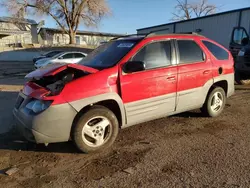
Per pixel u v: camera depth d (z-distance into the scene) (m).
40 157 3.71
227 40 18.50
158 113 4.40
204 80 4.96
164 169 3.31
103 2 38.94
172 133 4.58
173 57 4.52
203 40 5.14
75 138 3.62
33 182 3.07
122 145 4.09
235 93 7.94
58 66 3.94
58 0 38.38
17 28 41.16
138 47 4.17
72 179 3.12
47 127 3.41
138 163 3.48
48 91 3.56
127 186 2.95
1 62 28.12
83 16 39.78
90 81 3.65
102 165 3.45
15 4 36.97
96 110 3.72
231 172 3.21
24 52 32.31
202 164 3.42
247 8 16.58
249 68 8.87
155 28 27.88
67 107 3.46
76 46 39.12
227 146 3.99
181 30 23.77
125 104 3.96
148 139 4.32
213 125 4.96
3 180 3.12
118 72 3.88
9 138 4.43
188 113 5.73
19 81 12.02
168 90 4.41
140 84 4.05
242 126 4.91
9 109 6.38
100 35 53.06
